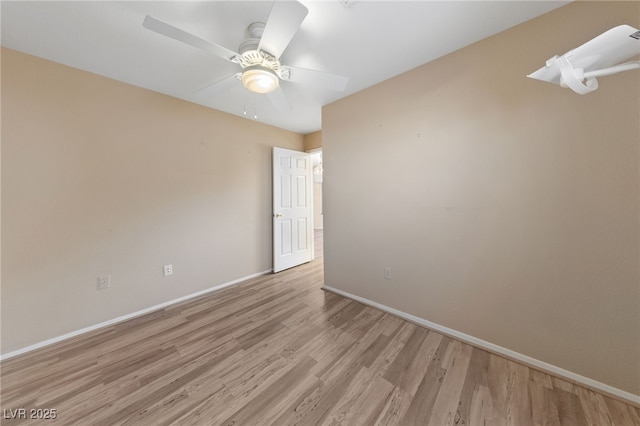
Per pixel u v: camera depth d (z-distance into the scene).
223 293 2.76
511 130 1.57
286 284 3.03
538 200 1.49
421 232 2.02
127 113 2.19
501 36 1.59
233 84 1.74
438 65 1.86
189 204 2.62
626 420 1.16
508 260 1.61
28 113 1.74
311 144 3.89
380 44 1.69
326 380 1.44
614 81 1.25
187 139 2.59
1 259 1.66
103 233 2.07
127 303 2.20
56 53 1.74
